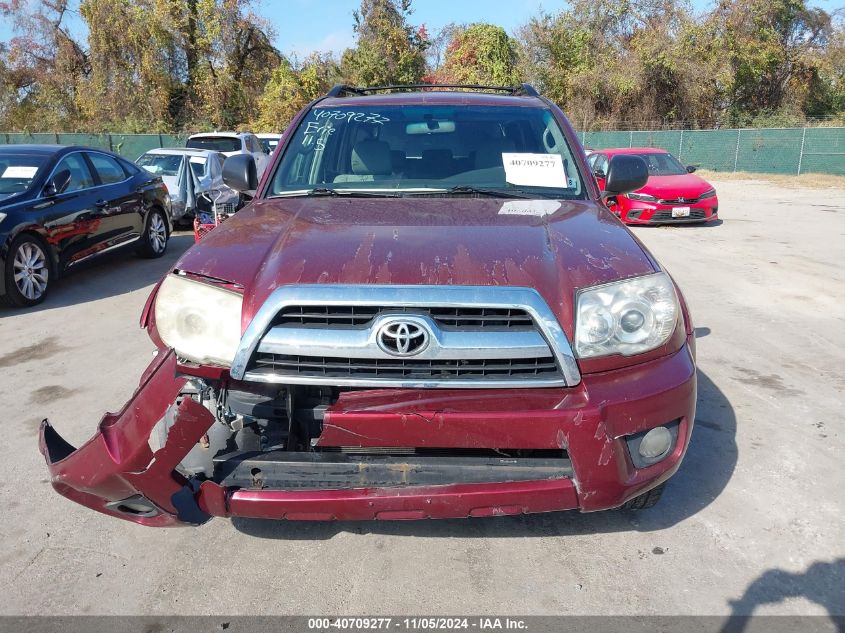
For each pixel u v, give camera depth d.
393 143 3.90
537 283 2.51
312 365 2.46
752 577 2.75
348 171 3.79
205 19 35.44
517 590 2.69
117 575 2.80
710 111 37.16
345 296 2.44
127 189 8.92
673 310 2.65
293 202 3.49
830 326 6.29
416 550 2.95
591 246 2.79
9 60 38.34
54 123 36.75
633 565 2.84
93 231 8.05
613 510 3.23
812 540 2.99
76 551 2.96
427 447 2.45
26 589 2.71
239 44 36.78
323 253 2.66
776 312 6.79
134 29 34.78
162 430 2.70
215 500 2.47
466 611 2.58
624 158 3.86
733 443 3.90
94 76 35.78
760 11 36.22
